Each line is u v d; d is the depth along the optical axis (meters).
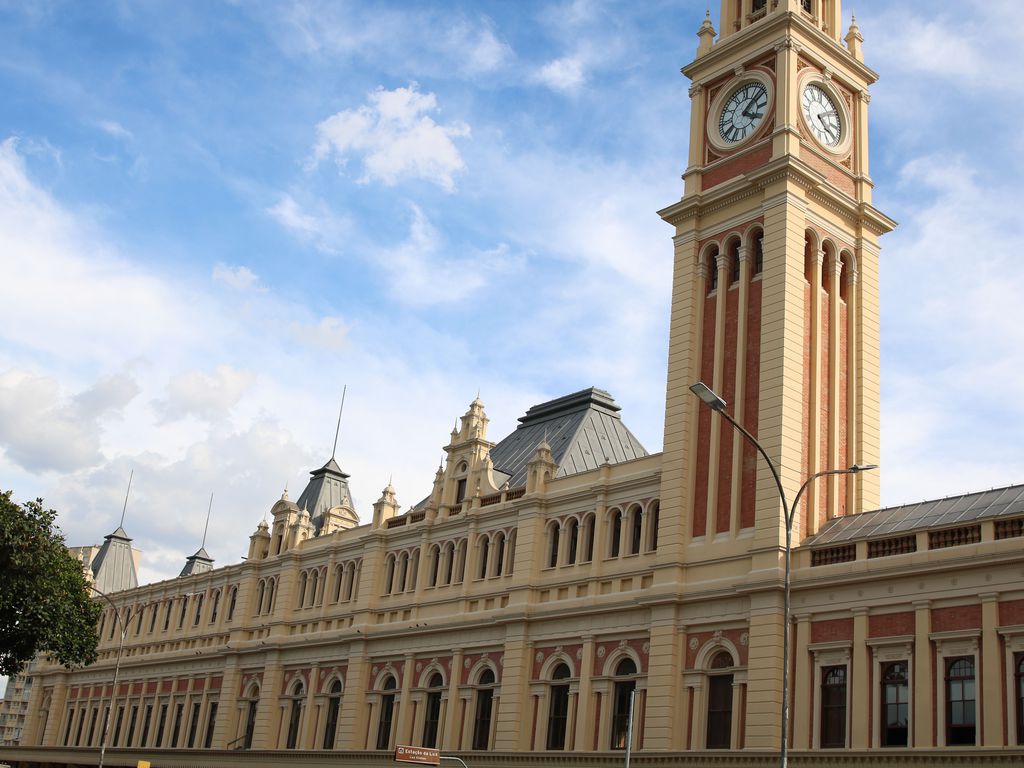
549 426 80.44
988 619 45.06
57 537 71.62
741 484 57.56
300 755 78.88
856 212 64.06
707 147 66.88
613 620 60.84
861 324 62.66
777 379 57.38
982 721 44.19
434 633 72.44
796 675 50.91
